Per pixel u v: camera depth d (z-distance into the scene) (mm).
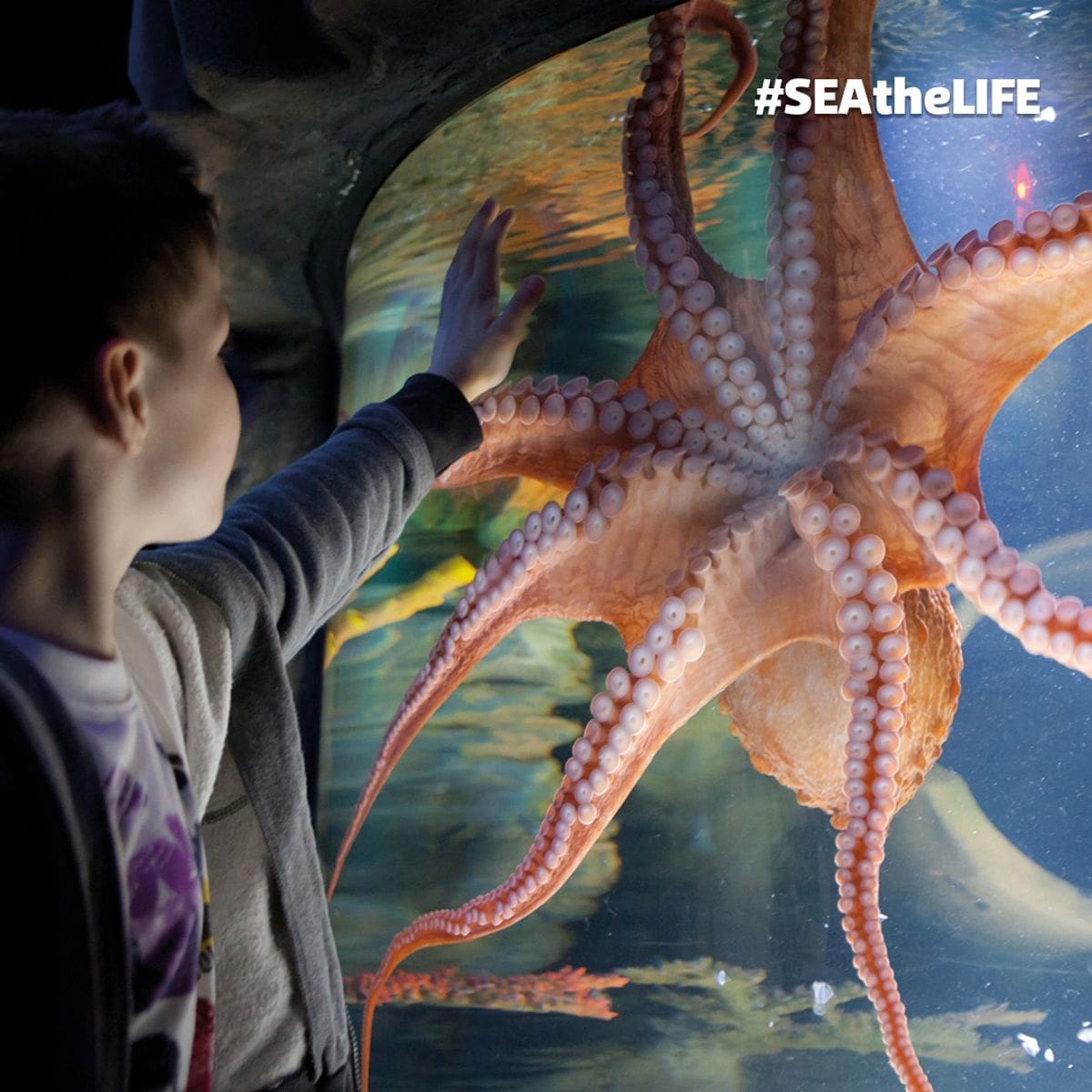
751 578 1233
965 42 1349
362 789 1626
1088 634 1000
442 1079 1453
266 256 2016
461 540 1596
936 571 1150
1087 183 1315
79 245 631
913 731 1233
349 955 1602
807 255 1222
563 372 1500
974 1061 1249
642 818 1368
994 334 1115
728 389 1285
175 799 687
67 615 639
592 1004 1373
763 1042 1291
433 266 1684
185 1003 654
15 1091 512
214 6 1604
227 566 896
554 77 1481
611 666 1434
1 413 614
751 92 1367
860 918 1138
